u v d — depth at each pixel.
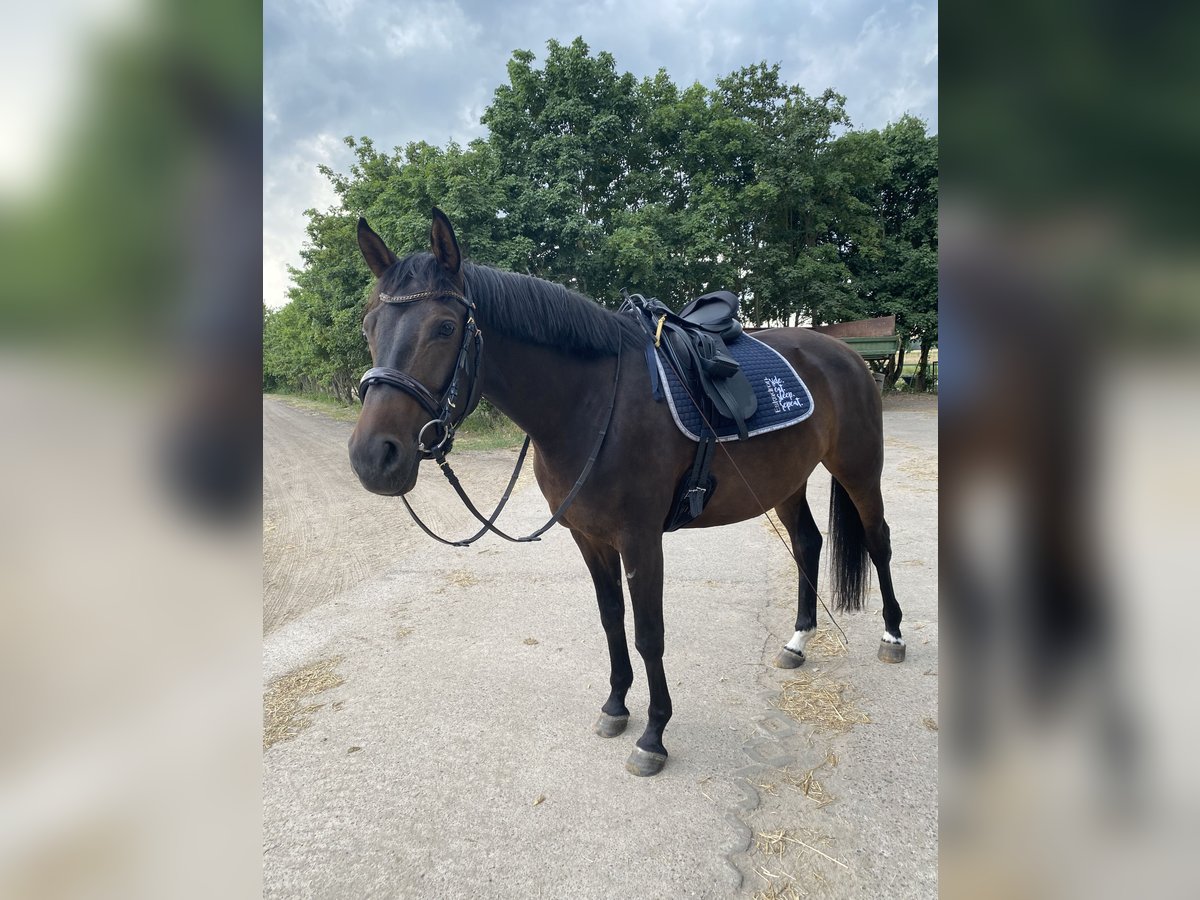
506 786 2.04
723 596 3.65
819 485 6.82
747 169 15.23
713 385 2.12
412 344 1.67
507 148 12.57
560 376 1.98
